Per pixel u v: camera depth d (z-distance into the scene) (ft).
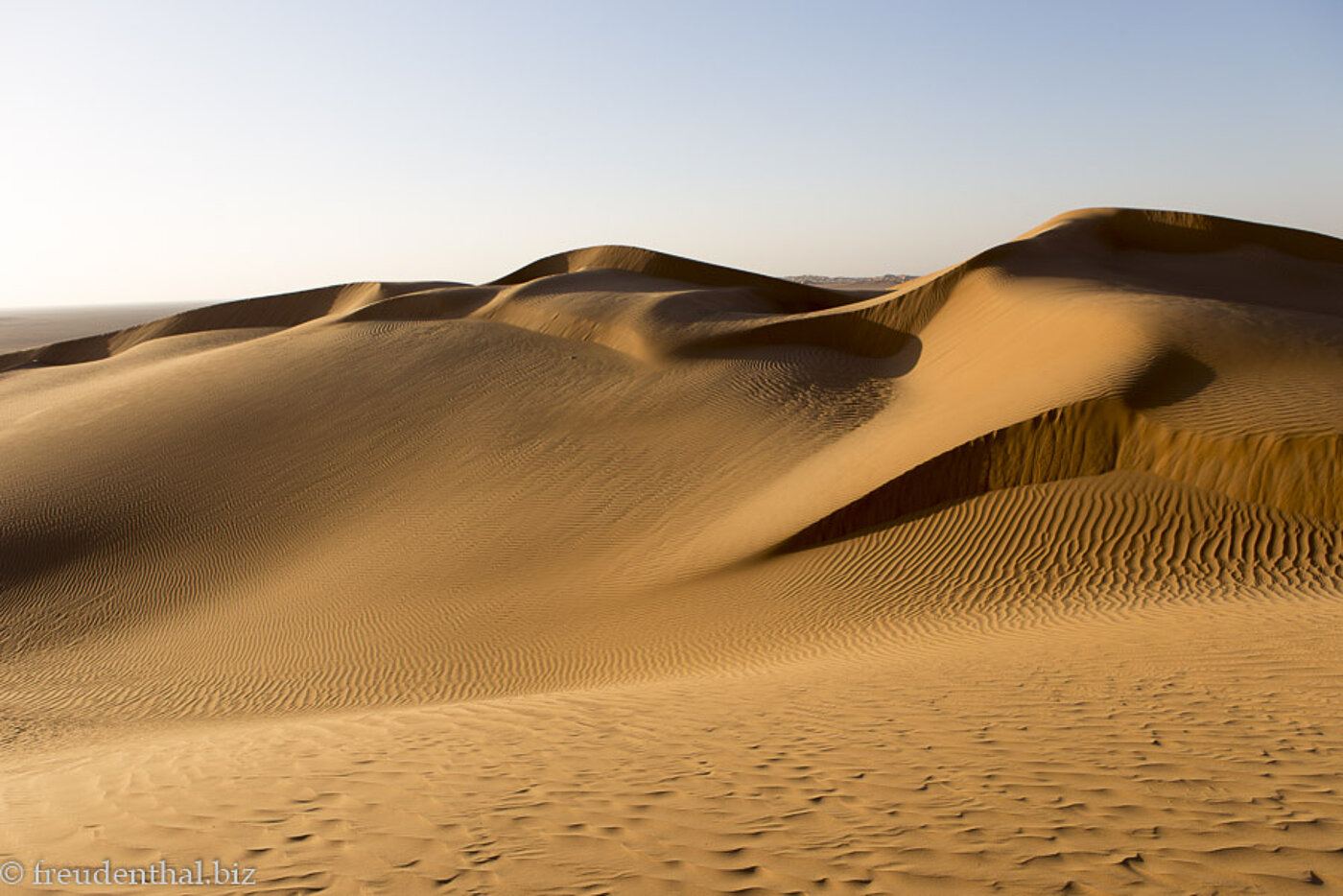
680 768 16.57
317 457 78.18
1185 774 14.73
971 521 43.83
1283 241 119.03
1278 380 48.11
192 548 66.08
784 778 15.58
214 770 18.34
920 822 13.05
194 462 78.48
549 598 51.24
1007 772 15.29
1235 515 39.24
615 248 168.76
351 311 134.21
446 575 56.90
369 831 13.35
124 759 22.06
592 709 23.91
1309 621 28.12
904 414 67.92
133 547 66.49
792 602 41.98
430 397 88.89
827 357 92.63
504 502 66.23
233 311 177.88
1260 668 22.53
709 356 93.71
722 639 40.32
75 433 87.30
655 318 103.60
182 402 92.79
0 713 44.09
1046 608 36.27
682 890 10.88
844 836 12.62
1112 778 14.71
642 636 43.04
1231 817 12.75
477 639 47.55
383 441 79.82
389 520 66.44
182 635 54.34
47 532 68.28
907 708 21.02
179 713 43.11
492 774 16.69
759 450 67.97
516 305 119.44
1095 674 23.44
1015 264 93.71
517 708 24.75
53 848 13.23
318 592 57.21
